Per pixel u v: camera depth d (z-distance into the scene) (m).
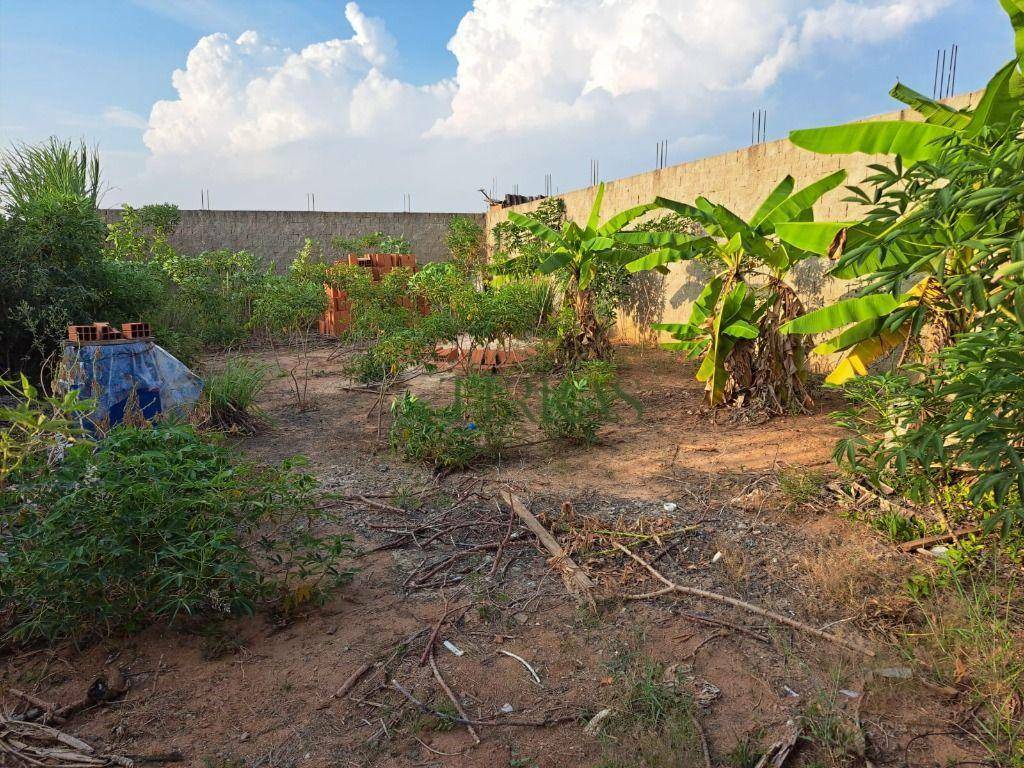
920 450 3.20
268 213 19.30
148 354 6.00
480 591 3.54
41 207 8.51
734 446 6.05
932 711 2.51
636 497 4.86
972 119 4.40
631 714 2.53
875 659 2.81
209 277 15.12
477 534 4.28
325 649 3.00
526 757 2.34
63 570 2.64
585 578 3.56
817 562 3.66
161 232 17.41
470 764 2.31
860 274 5.53
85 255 8.98
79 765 2.28
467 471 5.58
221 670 2.83
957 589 3.22
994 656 2.63
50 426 2.93
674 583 3.52
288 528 4.33
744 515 4.44
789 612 3.24
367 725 2.51
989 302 3.34
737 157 10.19
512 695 2.68
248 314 14.91
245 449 6.22
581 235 9.77
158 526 2.89
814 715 2.48
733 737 2.40
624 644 3.02
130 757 2.31
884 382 3.89
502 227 16.30
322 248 19.83
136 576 2.91
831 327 5.67
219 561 3.05
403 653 2.97
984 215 2.98
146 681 2.75
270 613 3.30
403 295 11.87
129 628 2.98
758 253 6.89
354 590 3.56
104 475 2.88
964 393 2.89
